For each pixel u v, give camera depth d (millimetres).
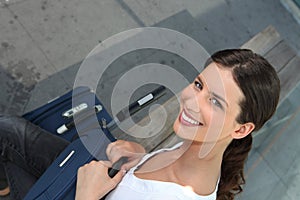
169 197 970
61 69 2330
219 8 3000
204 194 1015
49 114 1476
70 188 1223
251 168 2291
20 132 1385
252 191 2230
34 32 2373
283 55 2398
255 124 921
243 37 2982
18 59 2264
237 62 903
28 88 2215
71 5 2533
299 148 2521
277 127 2502
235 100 877
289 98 2596
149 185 1022
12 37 2309
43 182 1234
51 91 2256
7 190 1823
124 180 1104
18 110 2141
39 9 2443
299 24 3295
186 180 1001
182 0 2902
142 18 2707
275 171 2377
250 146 1122
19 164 1428
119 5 2670
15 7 2393
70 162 1250
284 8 3279
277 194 2312
